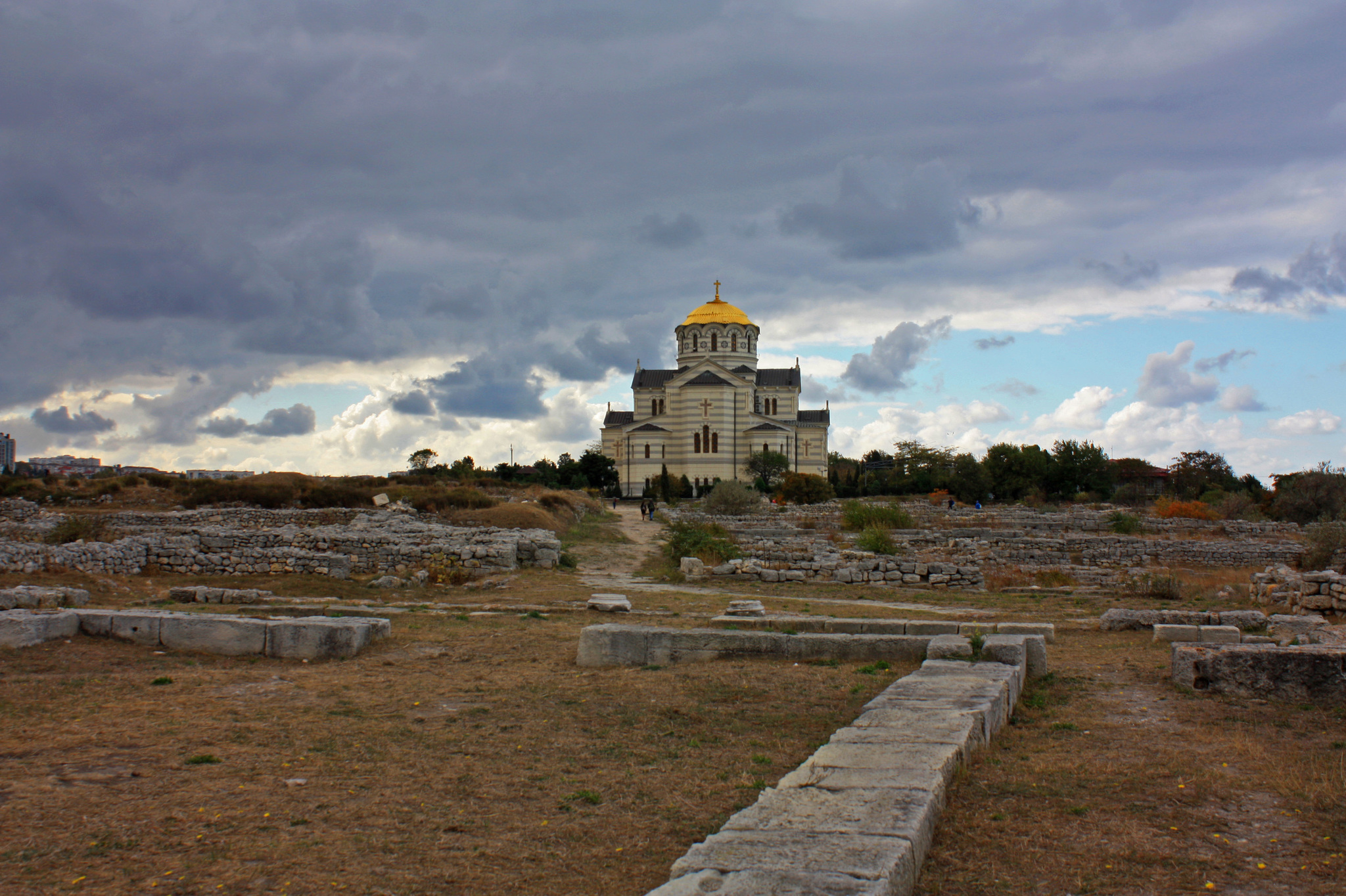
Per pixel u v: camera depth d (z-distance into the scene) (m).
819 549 36.66
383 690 12.74
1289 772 8.74
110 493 60.78
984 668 12.23
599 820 7.65
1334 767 8.93
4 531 35.53
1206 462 117.62
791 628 17.58
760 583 30.33
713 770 9.12
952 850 6.80
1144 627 19.56
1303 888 6.15
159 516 47.69
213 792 8.20
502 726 10.81
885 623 17.33
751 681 13.23
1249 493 86.62
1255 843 6.98
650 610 22.09
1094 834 7.15
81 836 7.05
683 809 7.95
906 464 128.75
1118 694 12.71
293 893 6.14
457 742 10.10
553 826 7.49
